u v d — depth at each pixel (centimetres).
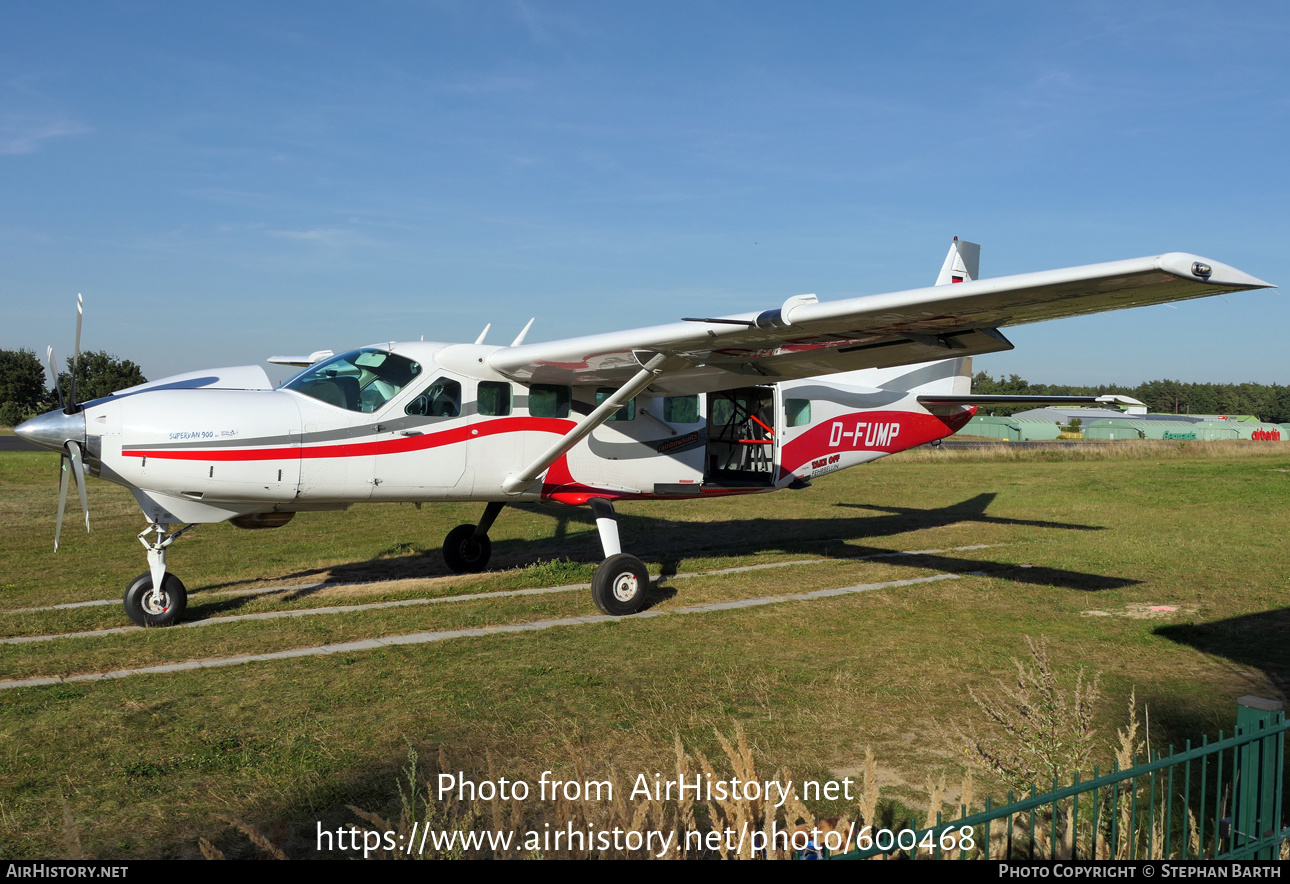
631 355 768
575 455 932
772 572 1052
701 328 685
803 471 1112
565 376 878
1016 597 901
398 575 1047
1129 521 1505
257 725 520
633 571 837
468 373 869
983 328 629
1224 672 631
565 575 1013
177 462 738
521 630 765
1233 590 925
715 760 463
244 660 667
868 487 2111
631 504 1783
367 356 842
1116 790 281
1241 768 317
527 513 1644
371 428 817
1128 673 629
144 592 771
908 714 538
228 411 761
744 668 639
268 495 786
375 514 1630
